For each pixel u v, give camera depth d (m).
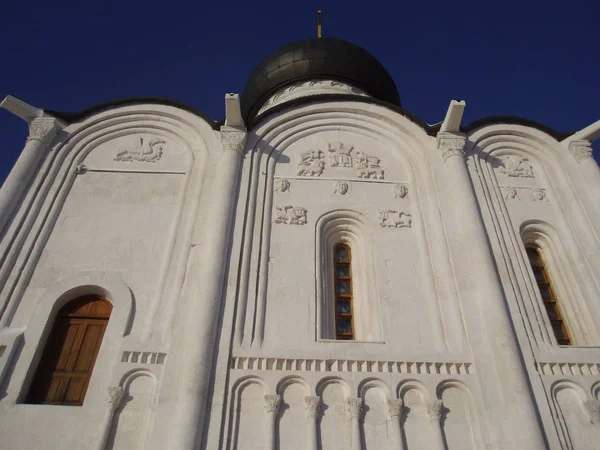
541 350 9.46
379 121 13.93
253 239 11.01
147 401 8.65
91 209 11.70
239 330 9.48
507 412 8.54
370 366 9.10
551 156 13.41
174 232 11.20
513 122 13.90
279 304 10.04
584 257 11.22
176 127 13.58
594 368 9.32
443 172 12.58
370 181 12.59
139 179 12.41
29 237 10.93
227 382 8.78
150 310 9.91
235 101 12.41
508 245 11.20
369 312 10.31
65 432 8.26
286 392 8.77
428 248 11.09
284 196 12.06
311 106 14.04
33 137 12.62
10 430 8.24
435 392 8.83
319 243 11.29
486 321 9.70
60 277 10.41
